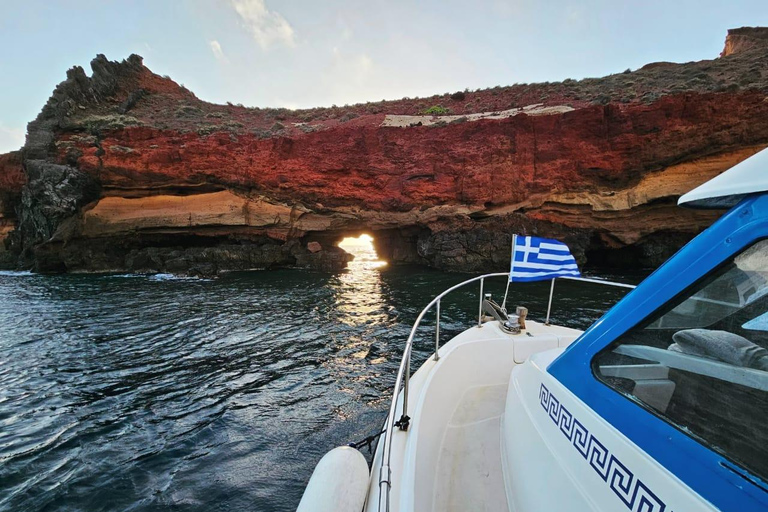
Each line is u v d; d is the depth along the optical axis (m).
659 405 1.17
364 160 27.06
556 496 1.43
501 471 2.22
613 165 22.66
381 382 7.16
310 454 4.89
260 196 27.28
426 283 20.39
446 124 26.81
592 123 22.92
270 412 5.98
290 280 21.94
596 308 13.54
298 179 26.95
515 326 3.78
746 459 0.89
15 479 4.40
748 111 20.22
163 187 26.58
